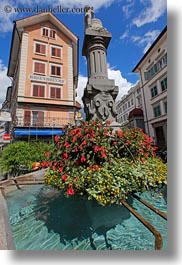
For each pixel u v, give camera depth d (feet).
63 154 10.27
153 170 10.15
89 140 9.75
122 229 8.11
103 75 18.76
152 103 67.62
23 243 7.28
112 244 7.13
